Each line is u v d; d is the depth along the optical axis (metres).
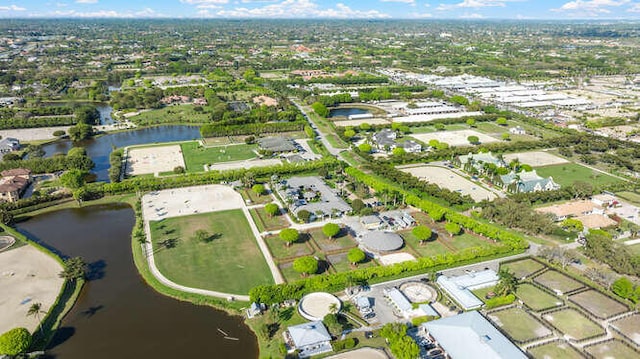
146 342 135.38
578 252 190.00
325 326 139.50
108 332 139.25
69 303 151.50
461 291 157.38
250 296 149.25
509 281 157.00
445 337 130.62
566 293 161.00
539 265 180.25
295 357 127.81
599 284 167.00
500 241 198.38
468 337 129.50
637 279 168.00
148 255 181.88
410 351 121.06
